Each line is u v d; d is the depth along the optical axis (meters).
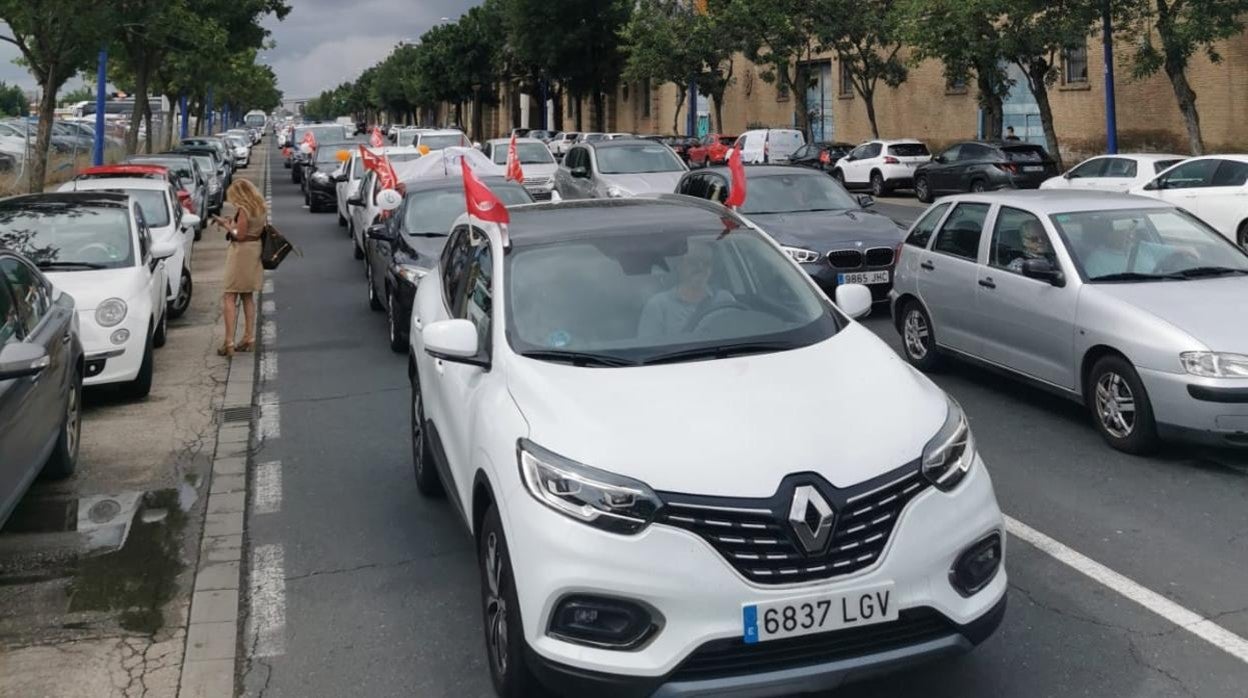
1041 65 28.30
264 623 5.01
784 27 36.84
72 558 5.82
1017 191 9.02
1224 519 5.90
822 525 3.55
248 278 10.93
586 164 19.73
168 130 47.94
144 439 8.08
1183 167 17.84
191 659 4.66
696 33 44.38
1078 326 7.35
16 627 4.98
